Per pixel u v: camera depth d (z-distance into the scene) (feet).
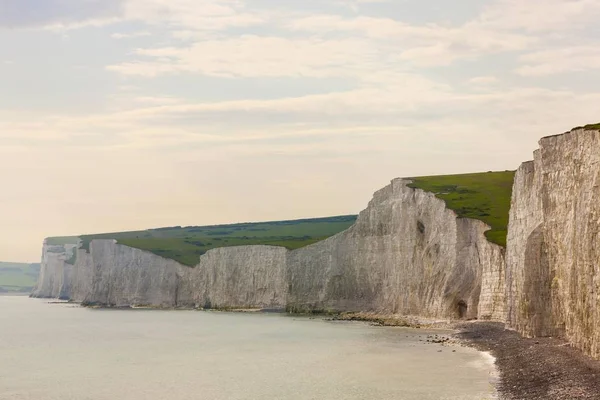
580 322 178.40
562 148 212.23
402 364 225.15
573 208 189.06
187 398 183.11
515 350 215.92
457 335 294.25
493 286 314.76
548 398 139.85
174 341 339.57
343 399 171.42
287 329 383.65
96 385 209.05
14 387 207.72
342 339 315.37
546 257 229.04
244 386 198.39
